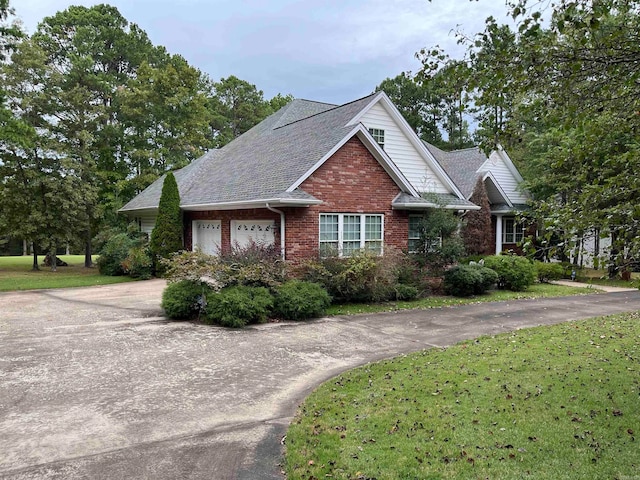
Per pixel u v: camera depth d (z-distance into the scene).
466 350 7.42
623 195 3.60
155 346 7.82
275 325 9.66
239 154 19.81
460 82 4.29
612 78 3.96
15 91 22.78
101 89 28.06
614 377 5.84
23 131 17.25
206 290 10.18
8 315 10.63
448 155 24.08
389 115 16.22
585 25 3.44
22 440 4.29
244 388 5.79
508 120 4.82
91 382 5.96
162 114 28.30
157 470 3.76
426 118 38.06
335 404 5.11
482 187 19.31
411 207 14.35
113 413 4.95
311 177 12.69
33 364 6.73
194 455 4.03
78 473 3.71
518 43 3.92
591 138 4.21
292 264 12.12
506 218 21.78
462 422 4.54
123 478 3.64
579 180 4.79
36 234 21.80
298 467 3.75
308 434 4.35
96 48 31.33
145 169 28.20
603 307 12.13
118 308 11.59
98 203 25.55
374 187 13.99
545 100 4.33
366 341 8.30
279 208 12.51
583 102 4.12
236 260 11.16
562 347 7.51
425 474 3.59
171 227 18.12
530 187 19.31
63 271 22.72
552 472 3.58
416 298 13.14
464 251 14.85
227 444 4.24
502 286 15.55
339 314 10.95
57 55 30.47
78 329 9.13
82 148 24.91
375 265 11.87
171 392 5.62
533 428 4.37
